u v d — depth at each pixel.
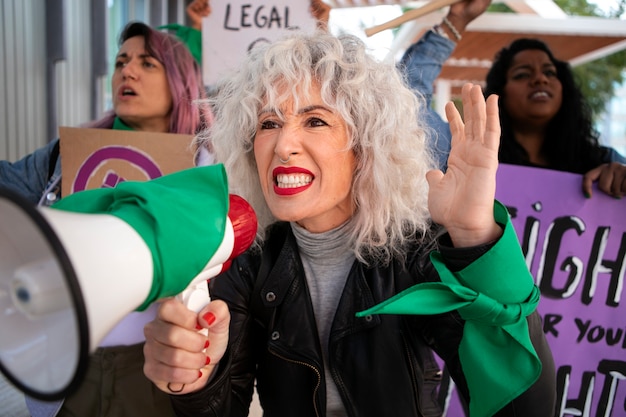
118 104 2.15
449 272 0.93
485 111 0.93
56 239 0.51
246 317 1.23
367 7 3.90
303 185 1.14
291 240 1.26
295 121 1.13
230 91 1.40
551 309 1.90
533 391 0.94
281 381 1.20
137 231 0.69
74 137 1.81
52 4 3.09
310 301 1.20
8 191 0.52
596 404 1.87
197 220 0.78
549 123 2.42
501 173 1.94
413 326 1.17
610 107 11.27
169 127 2.20
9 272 0.61
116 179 1.82
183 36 2.93
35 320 0.59
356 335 1.16
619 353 1.87
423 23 3.61
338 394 1.19
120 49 2.20
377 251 1.21
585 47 4.11
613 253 1.89
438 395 1.88
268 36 2.65
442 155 1.89
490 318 0.88
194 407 1.01
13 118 2.91
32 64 3.04
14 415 2.16
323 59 1.12
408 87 1.44
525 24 3.26
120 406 1.38
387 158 1.20
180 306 0.89
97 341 0.58
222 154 1.37
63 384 0.54
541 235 1.92
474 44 4.14
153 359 0.92
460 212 0.91
